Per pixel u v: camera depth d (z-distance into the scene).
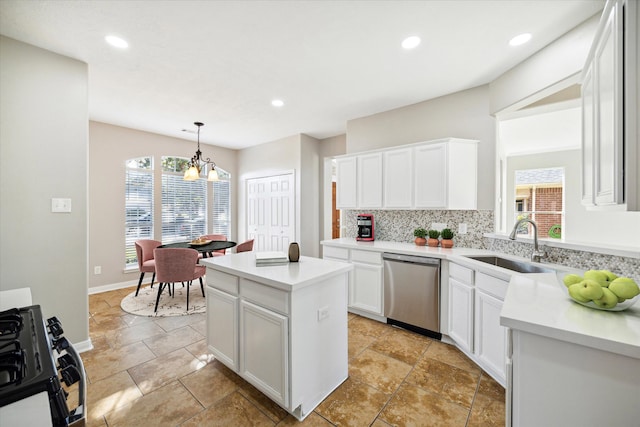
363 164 3.43
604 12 1.10
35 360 0.71
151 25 1.91
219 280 1.99
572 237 4.86
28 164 2.10
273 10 1.77
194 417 1.59
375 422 1.56
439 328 2.52
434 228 3.15
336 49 2.22
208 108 3.51
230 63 2.43
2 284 2.00
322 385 1.74
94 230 4.03
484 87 2.83
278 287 1.54
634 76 0.92
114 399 1.74
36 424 0.58
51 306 2.19
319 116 3.80
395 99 3.21
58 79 2.23
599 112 1.20
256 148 5.52
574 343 0.87
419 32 2.01
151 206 4.66
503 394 1.79
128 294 3.90
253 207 5.63
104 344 2.45
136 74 2.61
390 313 2.83
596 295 1.01
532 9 1.77
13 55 2.04
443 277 2.50
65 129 2.26
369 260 2.99
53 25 1.90
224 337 1.94
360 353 2.32
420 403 1.71
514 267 2.24
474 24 1.92
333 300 1.82
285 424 1.54
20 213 2.07
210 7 1.74
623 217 4.43
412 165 3.00
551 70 2.12
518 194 5.44
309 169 4.92
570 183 4.88
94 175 4.04
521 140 4.46
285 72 2.59
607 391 0.84
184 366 2.11
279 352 1.55
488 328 1.96
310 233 4.95
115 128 4.23
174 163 4.98
